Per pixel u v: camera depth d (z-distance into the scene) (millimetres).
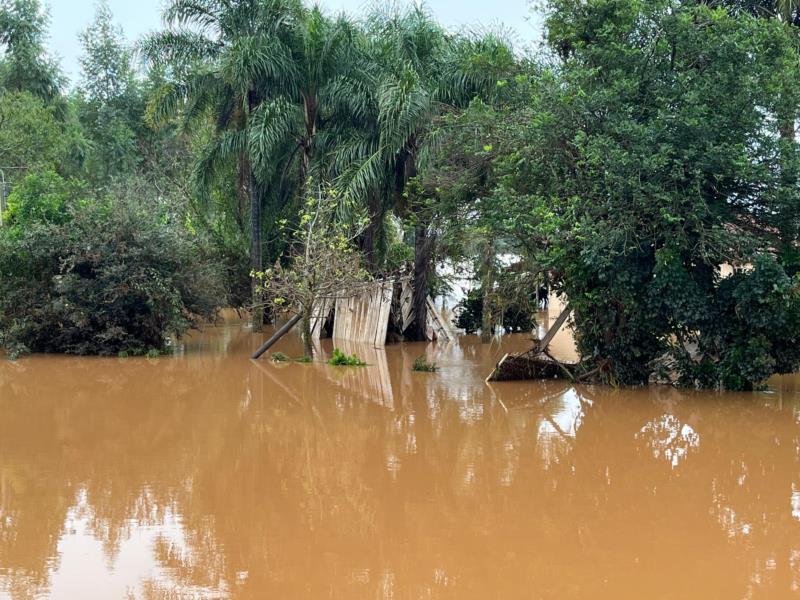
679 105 12945
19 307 18734
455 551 6359
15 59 39719
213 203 26297
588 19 14023
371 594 5520
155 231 18984
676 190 12547
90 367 17062
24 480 8391
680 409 12094
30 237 18484
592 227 12430
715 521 7082
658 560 6148
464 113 16219
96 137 42844
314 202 19047
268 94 22078
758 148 12852
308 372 16359
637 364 14062
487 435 10484
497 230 14664
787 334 12695
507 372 14914
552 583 5699
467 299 24875
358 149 20641
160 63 24078
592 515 7238
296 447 9852
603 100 12930
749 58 12938
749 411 11930
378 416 11750
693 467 8891
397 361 18188
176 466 8953
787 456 9352
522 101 15438
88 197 24219
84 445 9945
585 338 14594
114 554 6281
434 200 17547
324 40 21406
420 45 20688
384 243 24234
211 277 20406
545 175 14055
